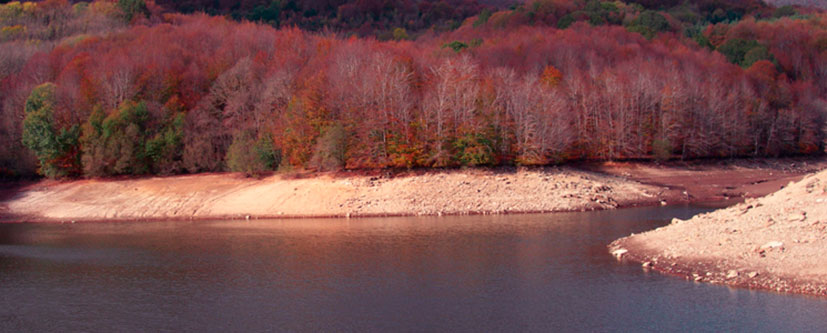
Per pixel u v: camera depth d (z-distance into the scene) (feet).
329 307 133.18
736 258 141.08
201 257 188.65
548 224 233.55
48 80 413.39
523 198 286.66
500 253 180.96
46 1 644.27
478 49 522.47
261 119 357.61
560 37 563.07
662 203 287.69
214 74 419.13
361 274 160.97
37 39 555.28
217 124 364.79
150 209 295.07
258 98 375.86
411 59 419.95
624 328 113.91
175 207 295.69
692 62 501.15
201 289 150.61
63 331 121.70
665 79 422.00
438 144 320.50
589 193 294.25
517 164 326.85
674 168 375.04
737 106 424.46
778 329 107.86
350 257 182.19
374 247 196.65
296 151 325.83
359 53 442.50
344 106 337.31
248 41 505.25
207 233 235.81
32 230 254.88
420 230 228.02
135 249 204.64
